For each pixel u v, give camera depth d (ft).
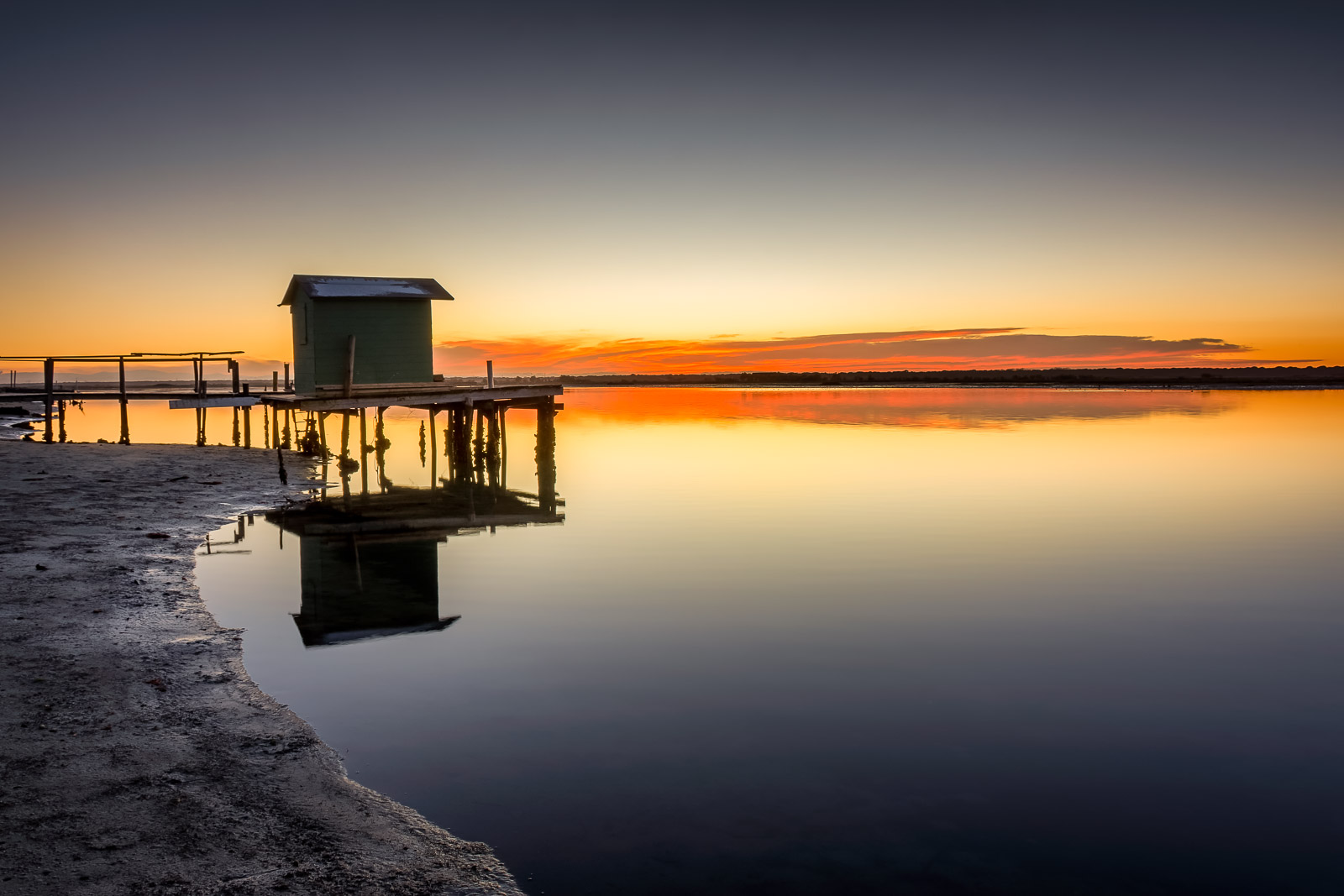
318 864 14.93
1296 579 39.47
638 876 15.25
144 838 15.35
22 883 13.69
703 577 39.96
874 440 109.50
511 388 76.69
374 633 30.48
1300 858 16.48
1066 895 15.06
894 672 26.94
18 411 147.02
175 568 37.19
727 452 98.27
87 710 21.11
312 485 69.26
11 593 31.17
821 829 17.17
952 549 46.26
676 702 24.08
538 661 27.66
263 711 21.88
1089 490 67.56
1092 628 31.99
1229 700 24.80
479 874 15.03
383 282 77.82
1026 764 20.39
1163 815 18.06
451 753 20.30
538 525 53.88
